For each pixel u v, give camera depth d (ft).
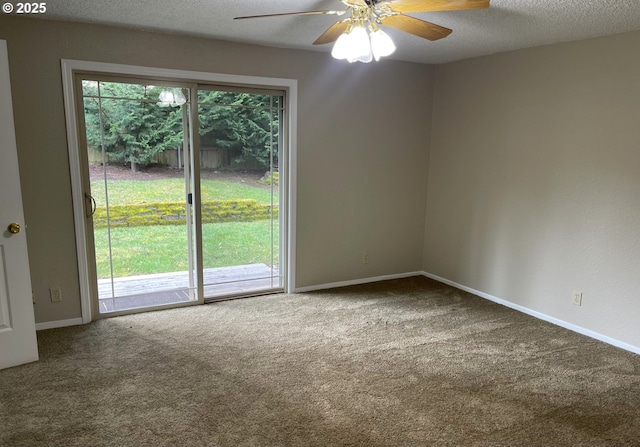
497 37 10.91
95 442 6.99
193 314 12.28
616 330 10.78
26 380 8.75
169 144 12.05
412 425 7.57
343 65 13.66
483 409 8.07
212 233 13.09
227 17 9.60
